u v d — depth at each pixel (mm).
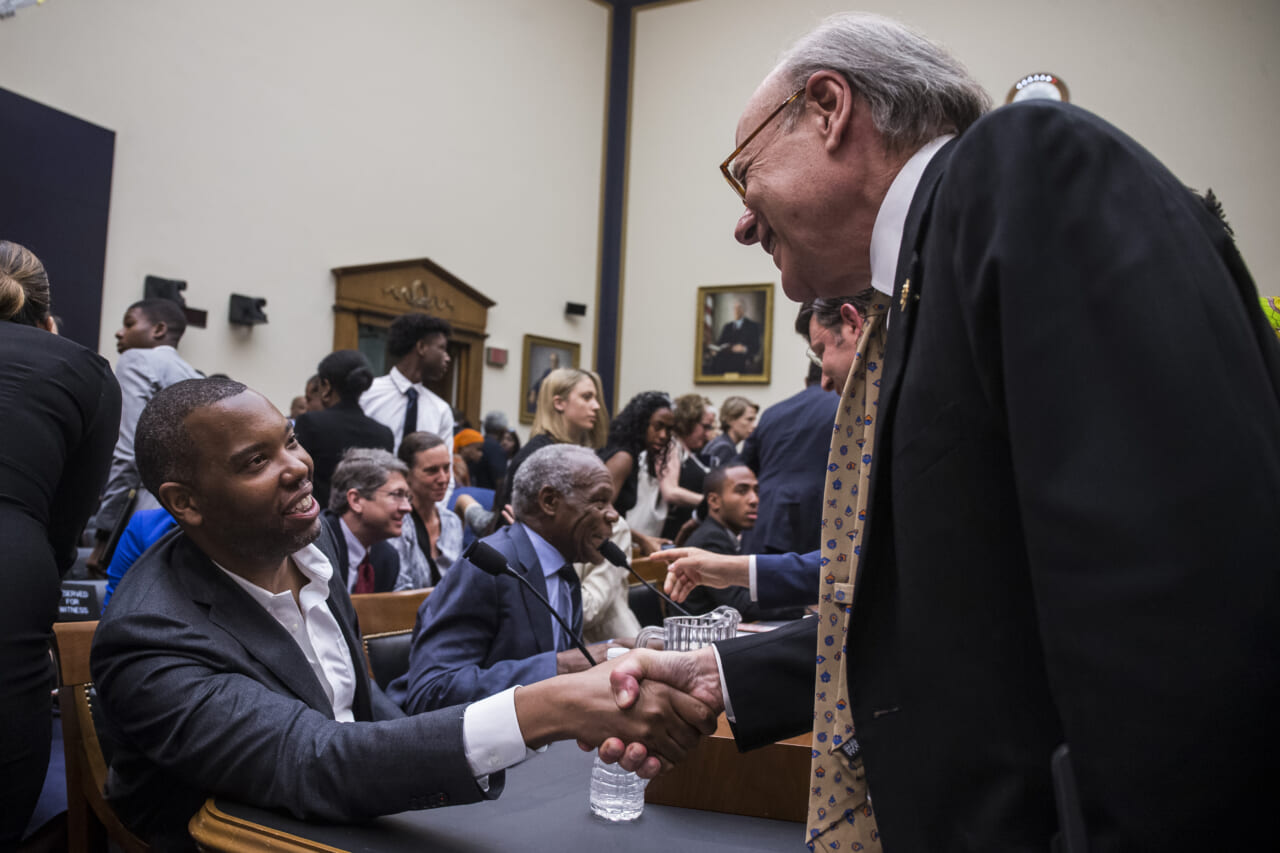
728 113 11297
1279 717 520
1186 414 553
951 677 693
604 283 11781
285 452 1338
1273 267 8773
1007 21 9859
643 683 1068
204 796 1283
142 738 1182
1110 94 9438
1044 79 9602
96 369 1771
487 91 10203
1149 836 532
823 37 938
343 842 1050
